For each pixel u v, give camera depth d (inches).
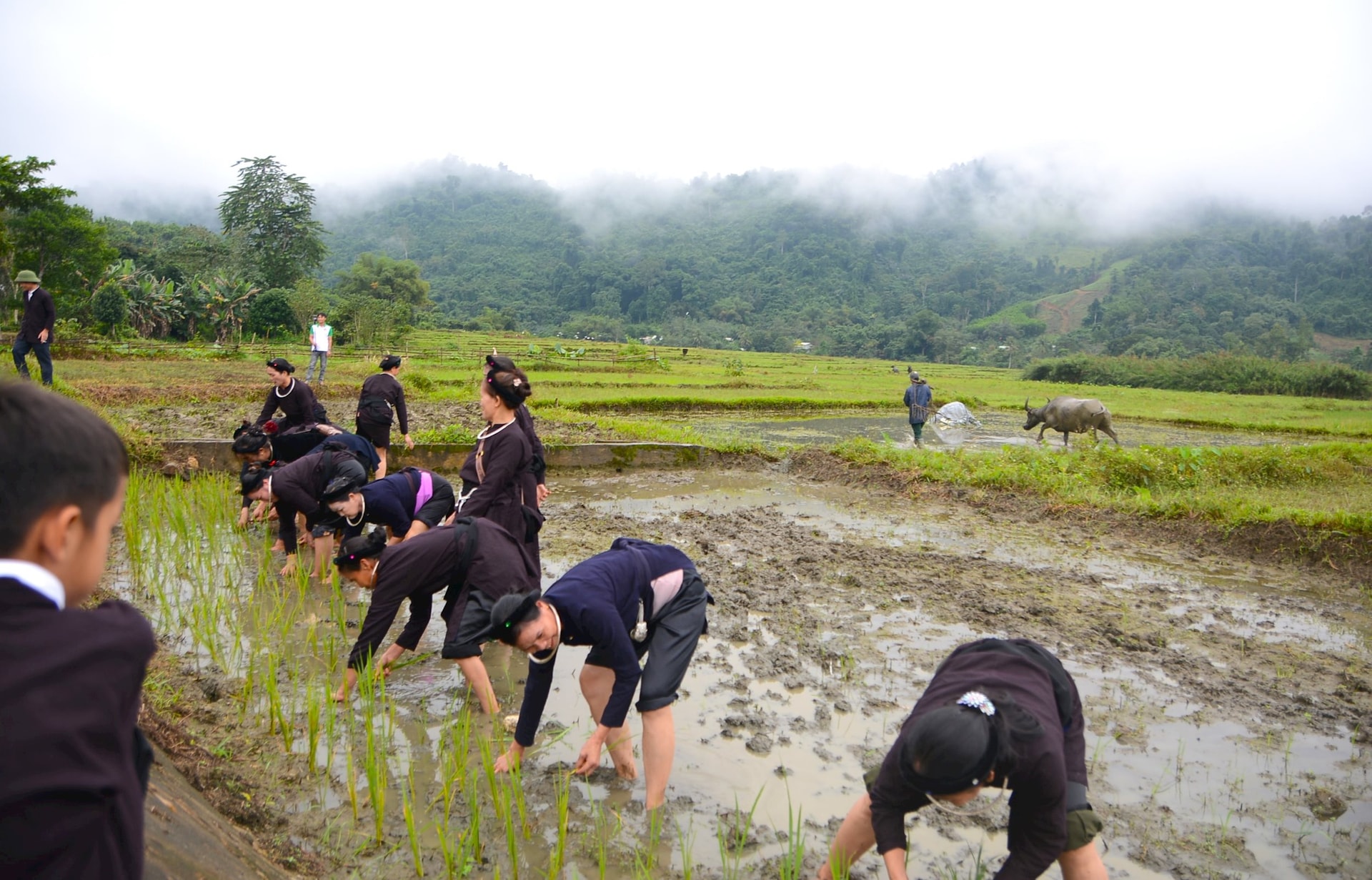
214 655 217.5
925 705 119.6
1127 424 1087.6
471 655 185.8
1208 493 449.1
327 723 191.9
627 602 160.9
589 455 510.9
